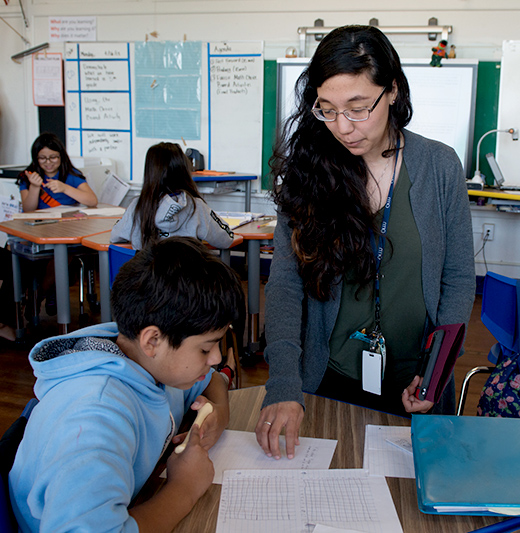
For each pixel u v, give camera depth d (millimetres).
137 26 4836
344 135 1069
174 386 875
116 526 654
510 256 4449
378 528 775
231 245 2773
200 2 4660
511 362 1542
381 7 4332
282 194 1230
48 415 779
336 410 1120
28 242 2986
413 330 1231
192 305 769
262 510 814
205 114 4816
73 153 5199
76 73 5055
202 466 868
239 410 1141
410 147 1187
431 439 901
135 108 4965
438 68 4152
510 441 896
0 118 5266
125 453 726
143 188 2436
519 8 4117
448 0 4211
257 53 4602
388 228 1194
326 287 1206
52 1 4984
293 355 1113
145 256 824
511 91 4176
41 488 686
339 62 1001
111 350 845
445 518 803
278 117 4539
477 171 4035
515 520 793
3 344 3291
